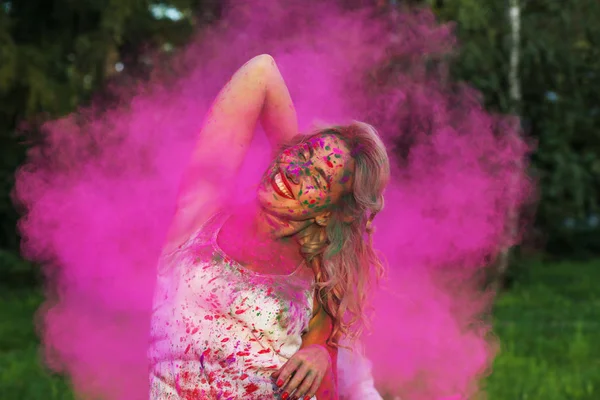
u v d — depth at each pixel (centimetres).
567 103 1572
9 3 1248
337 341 188
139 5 1167
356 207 188
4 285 1217
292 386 174
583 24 1456
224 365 176
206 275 179
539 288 1260
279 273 182
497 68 1309
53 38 1249
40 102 1153
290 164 185
